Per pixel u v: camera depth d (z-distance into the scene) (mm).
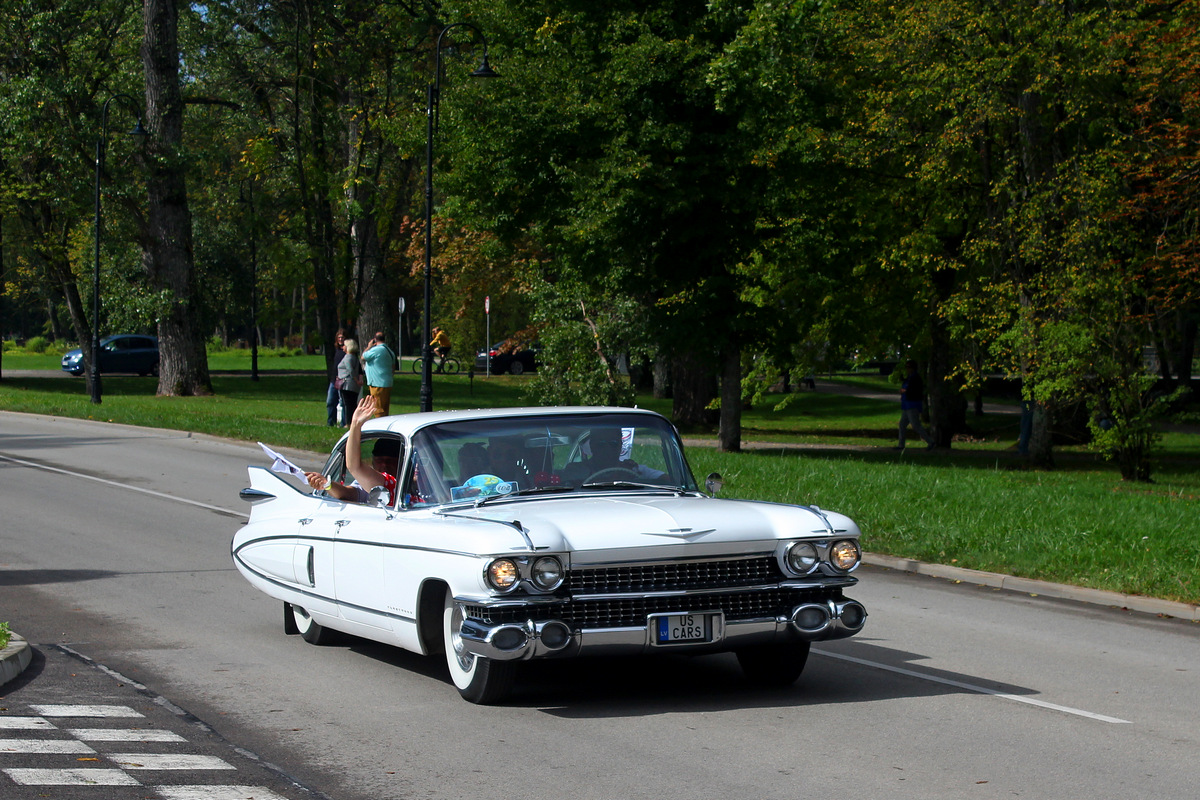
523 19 27375
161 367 43969
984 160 26859
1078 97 24609
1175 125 23031
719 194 23656
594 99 24031
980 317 26562
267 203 44844
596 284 26797
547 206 25531
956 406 40844
